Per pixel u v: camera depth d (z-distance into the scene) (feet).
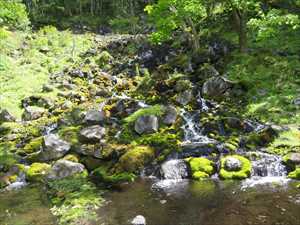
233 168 42.63
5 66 92.48
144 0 143.23
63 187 43.34
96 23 138.41
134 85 75.77
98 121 58.34
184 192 38.93
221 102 59.31
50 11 147.54
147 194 39.34
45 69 95.45
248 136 48.85
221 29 82.07
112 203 37.52
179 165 44.88
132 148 49.47
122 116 60.54
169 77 70.38
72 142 53.78
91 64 93.50
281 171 42.06
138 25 126.41
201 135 52.26
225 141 48.85
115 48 102.68
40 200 40.65
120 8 141.49
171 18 70.08
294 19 57.52
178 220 32.53
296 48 67.67
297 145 45.62
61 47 110.22
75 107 65.77
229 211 33.27
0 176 48.57
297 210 32.30
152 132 53.62
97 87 78.07
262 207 33.45
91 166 49.49
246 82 61.21
